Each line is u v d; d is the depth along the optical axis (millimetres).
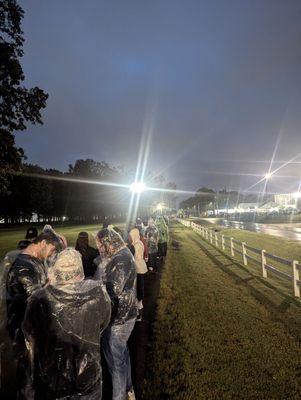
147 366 4922
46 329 2639
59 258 2764
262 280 11484
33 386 2707
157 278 11781
